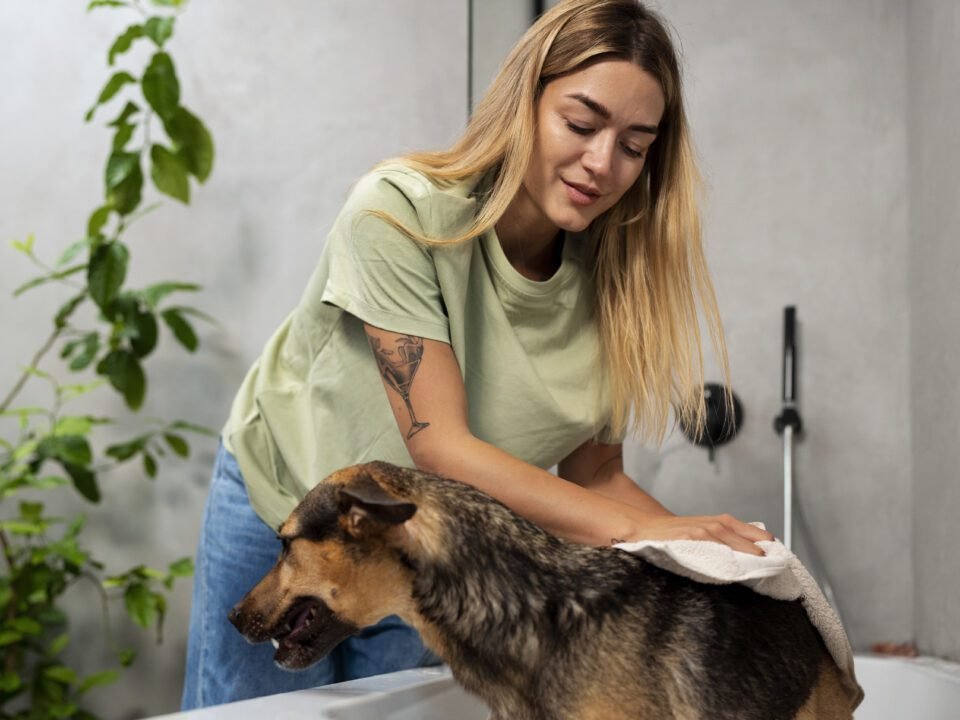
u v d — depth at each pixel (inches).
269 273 126.6
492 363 64.3
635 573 50.1
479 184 62.9
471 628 48.8
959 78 94.7
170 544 126.7
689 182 66.3
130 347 123.3
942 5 100.4
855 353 114.3
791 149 115.8
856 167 114.8
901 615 112.8
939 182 101.7
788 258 115.5
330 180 125.8
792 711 51.1
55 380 128.3
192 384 127.3
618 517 54.2
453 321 60.1
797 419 111.3
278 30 127.1
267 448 70.2
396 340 57.5
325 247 65.3
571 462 73.2
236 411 73.0
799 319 115.1
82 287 128.7
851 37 115.3
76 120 128.8
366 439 64.9
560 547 50.5
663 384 68.6
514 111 60.5
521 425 65.4
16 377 128.3
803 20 116.0
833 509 114.0
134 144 127.9
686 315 68.8
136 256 127.6
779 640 51.1
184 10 127.6
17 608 117.7
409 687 67.2
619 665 47.4
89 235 115.5
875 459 113.8
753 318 115.7
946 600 99.2
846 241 114.8
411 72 124.9
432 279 59.0
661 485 116.3
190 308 126.1
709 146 116.9
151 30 113.3
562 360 67.1
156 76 113.0
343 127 125.7
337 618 49.9
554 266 68.5
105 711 126.5
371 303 57.8
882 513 113.7
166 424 127.5
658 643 48.3
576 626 47.9
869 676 92.8
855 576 113.5
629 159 61.1
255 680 72.1
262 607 50.4
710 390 112.9
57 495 127.6
